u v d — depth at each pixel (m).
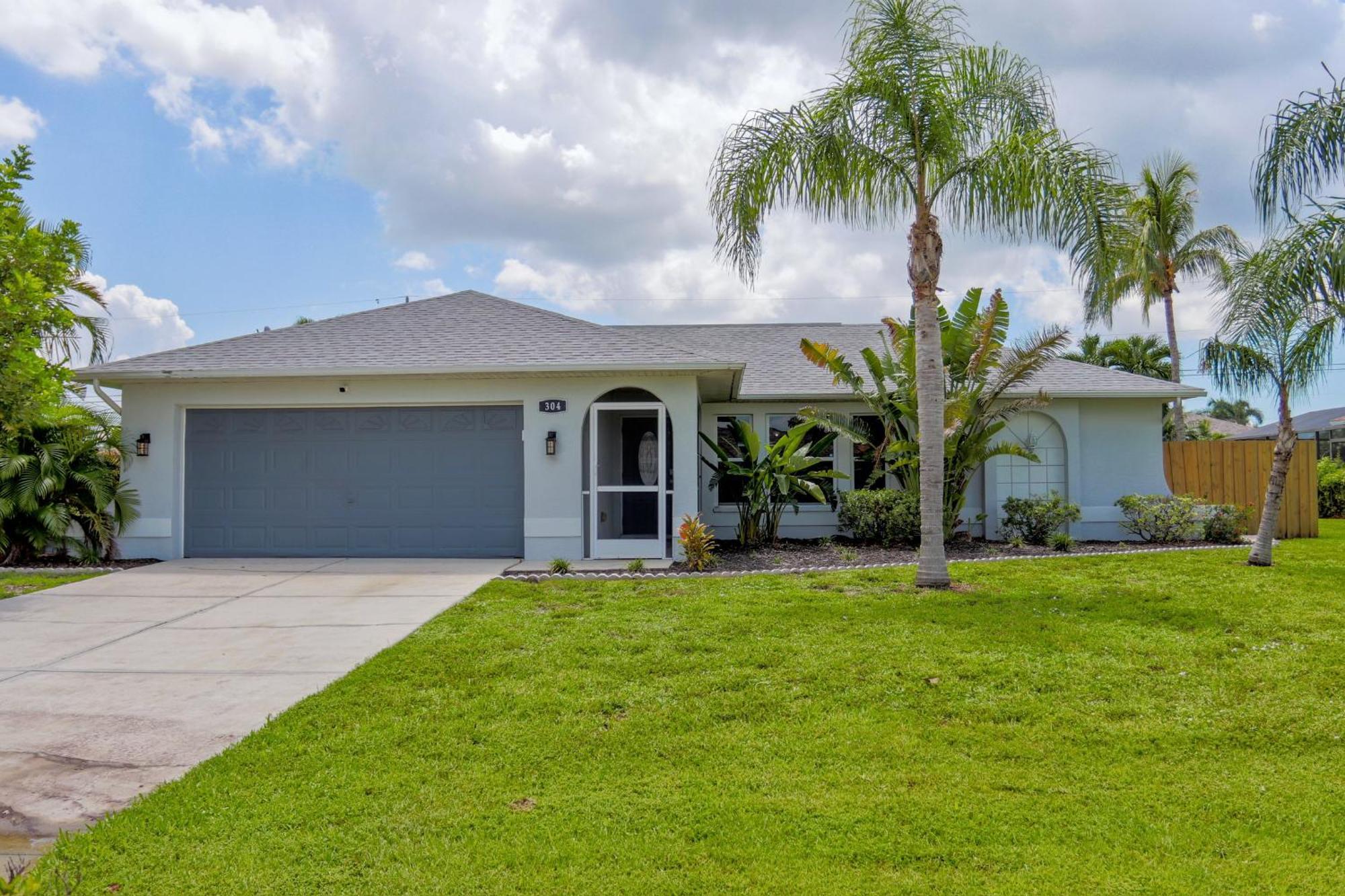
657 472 12.13
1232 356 10.10
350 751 4.39
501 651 6.30
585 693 5.32
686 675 5.68
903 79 8.62
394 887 3.07
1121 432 14.30
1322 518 21.83
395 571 10.40
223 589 9.16
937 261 8.88
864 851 3.34
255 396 11.66
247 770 4.14
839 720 4.88
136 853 3.31
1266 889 3.05
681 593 8.57
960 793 3.91
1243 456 15.53
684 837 3.48
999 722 4.88
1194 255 23.06
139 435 11.68
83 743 4.59
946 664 5.84
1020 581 9.02
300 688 5.59
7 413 10.31
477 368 11.12
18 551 11.30
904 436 13.54
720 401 14.58
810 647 6.30
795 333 18.38
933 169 9.05
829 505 14.27
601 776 4.12
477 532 11.69
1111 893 3.02
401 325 13.00
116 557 11.55
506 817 3.66
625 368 11.08
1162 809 3.73
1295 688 5.35
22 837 3.53
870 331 18.27
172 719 4.98
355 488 11.77
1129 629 6.75
